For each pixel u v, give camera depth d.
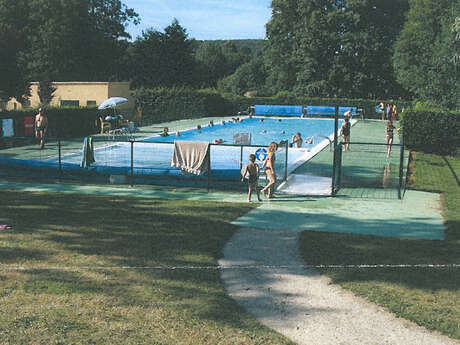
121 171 16.94
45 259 8.73
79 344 5.85
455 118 25.62
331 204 14.20
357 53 60.44
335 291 7.73
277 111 47.56
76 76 68.12
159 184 16.69
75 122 30.20
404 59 50.69
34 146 25.22
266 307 7.13
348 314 6.94
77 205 13.24
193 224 11.47
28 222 11.21
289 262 9.08
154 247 9.60
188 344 5.94
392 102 47.19
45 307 6.79
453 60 29.52
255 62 86.62
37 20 62.28
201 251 9.46
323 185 16.80
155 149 20.80
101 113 32.91
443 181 18.08
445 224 11.94
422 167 21.09
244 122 43.00
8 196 14.27
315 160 21.80
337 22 60.41
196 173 16.09
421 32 49.22
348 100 48.28
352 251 9.69
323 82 59.69
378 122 43.41
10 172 17.97
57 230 10.62
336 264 8.94
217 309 6.91
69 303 6.94
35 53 61.06
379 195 15.51
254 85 85.12
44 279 7.79
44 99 41.62
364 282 8.05
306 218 12.49
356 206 13.98
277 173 17.23
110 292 7.35
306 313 6.95
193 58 69.81
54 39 60.31
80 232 10.51
